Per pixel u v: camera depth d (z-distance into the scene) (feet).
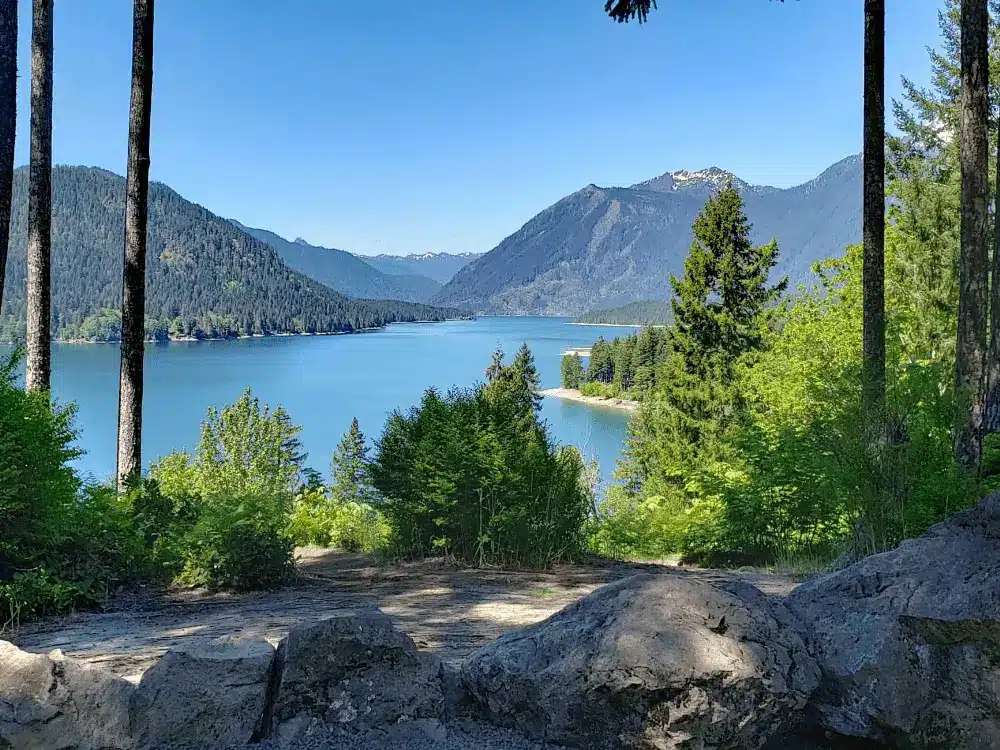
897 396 23.38
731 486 32.45
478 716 10.27
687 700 8.95
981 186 34.47
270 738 9.59
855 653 9.91
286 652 9.88
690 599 9.89
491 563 26.96
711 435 101.76
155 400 395.55
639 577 10.45
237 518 22.49
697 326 110.42
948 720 9.32
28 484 19.57
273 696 9.86
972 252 34.65
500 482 27.22
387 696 9.91
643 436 115.44
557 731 9.38
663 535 34.65
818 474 27.30
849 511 23.94
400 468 28.35
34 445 19.89
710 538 31.73
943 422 23.43
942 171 87.10
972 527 10.75
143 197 32.78
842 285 78.43
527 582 23.48
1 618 17.81
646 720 8.98
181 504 26.68
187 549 22.33
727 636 9.56
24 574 18.71
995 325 34.76
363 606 19.54
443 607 19.38
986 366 35.53
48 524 19.56
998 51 75.77
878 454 23.00
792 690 9.42
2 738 8.64
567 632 9.93
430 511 27.63
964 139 34.68
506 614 18.35
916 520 22.11
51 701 9.03
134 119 32.65
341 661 9.90
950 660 9.50
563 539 28.27
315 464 243.81
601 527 35.58
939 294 82.79
